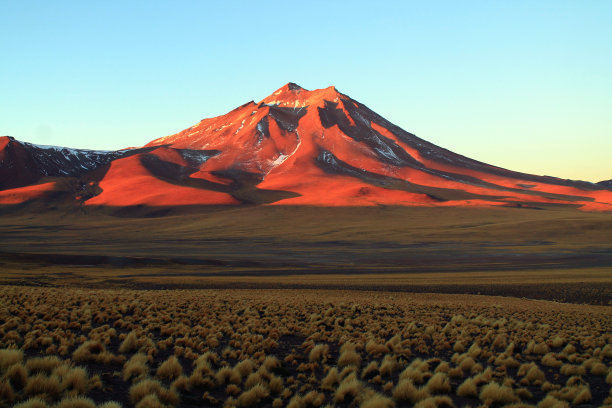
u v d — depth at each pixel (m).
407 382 11.01
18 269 65.75
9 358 10.42
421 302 35.22
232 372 11.63
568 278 62.91
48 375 10.34
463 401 11.02
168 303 26.61
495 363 15.14
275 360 13.26
